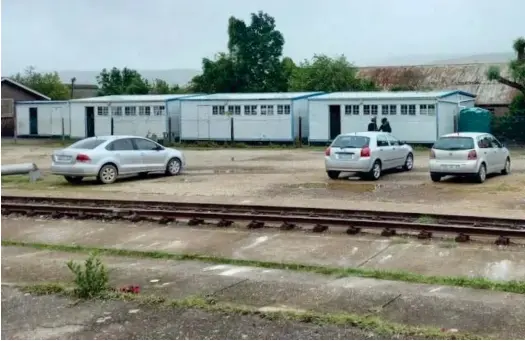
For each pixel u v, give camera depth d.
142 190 20.52
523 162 28.23
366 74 55.22
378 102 38.06
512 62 41.00
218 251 11.79
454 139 21.03
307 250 11.68
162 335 7.16
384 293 8.59
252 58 57.59
